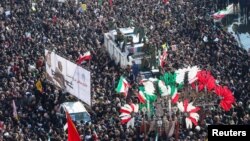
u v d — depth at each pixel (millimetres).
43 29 199875
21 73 159125
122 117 132500
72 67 149625
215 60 174750
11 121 133625
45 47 173500
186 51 182250
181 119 132625
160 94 137750
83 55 170625
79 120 137125
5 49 177250
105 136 122625
